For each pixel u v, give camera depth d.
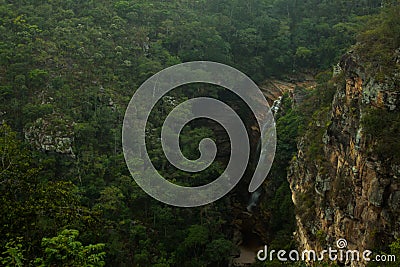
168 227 42.53
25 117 46.19
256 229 49.12
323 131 34.56
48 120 45.75
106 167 44.94
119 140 47.56
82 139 46.50
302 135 42.47
